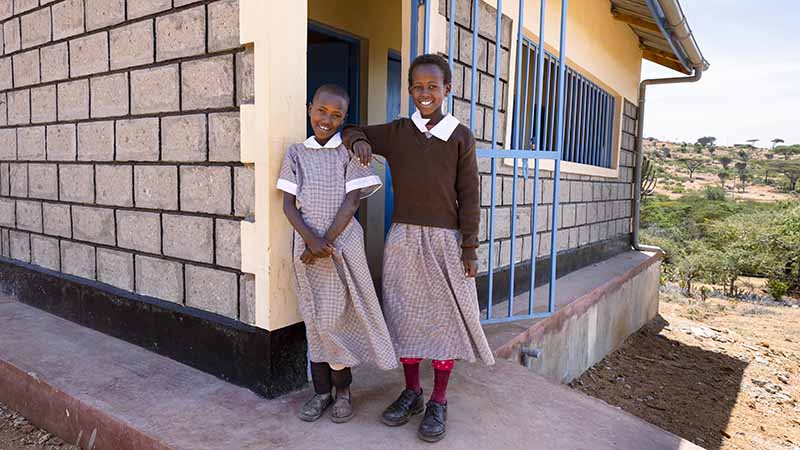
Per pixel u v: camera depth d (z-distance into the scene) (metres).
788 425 5.19
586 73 6.73
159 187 3.07
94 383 2.79
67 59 3.59
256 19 2.49
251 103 2.56
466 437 2.36
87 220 3.59
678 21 6.52
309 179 2.28
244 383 2.75
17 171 4.19
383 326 2.35
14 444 2.69
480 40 4.37
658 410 5.12
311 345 2.39
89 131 3.49
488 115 4.57
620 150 8.41
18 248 4.27
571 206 6.48
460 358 2.37
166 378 2.87
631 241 9.41
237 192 2.68
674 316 9.48
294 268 2.36
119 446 2.41
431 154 2.30
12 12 4.03
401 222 2.37
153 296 3.19
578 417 2.63
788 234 13.79
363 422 2.44
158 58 2.98
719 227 16.19
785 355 7.49
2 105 4.27
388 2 5.88
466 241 2.36
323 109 2.28
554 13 5.52
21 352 3.20
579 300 5.08
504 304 4.70
